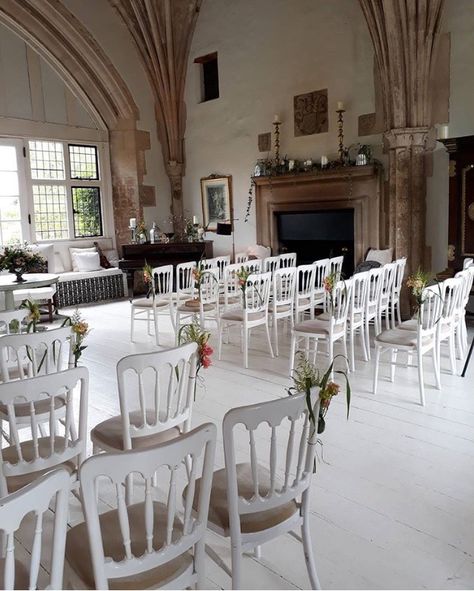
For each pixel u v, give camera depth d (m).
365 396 4.11
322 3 7.69
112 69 9.28
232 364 5.10
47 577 2.13
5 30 8.34
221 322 5.25
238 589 1.83
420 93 6.67
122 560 1.52
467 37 6.40
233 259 9.51
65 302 8.83
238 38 8.84
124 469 1.42
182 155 10.12
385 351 5.39
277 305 5.45
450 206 6.18
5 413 2.77
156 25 9.05
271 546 2.34
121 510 1.47
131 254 9.01
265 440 3.38
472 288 6.16
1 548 2.32
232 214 9.44
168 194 10.32
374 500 2.67
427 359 5.05
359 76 7.45
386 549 2.29
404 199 6.97
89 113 9.48
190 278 7.05
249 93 8.84
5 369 2.72
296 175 8.05
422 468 2.98
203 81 9.69
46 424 3.85
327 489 2.79
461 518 2.51
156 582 1.58
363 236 7.62
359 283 4.85
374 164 7.25
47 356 2.82
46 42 8.71
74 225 9.46
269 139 8.66
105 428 2.62
